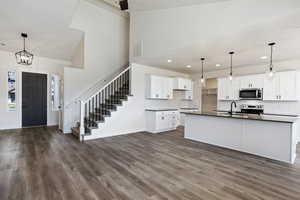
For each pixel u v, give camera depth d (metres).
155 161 2.96
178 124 6.87
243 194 1.95
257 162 2.97
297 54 4.29
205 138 4.32
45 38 4.49
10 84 5.60
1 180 2.20
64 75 5.09
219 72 6.67
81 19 5.24
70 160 2.94
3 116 5.48
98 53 5.71
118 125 5.09
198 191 2.00
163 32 4.17
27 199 1.80
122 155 3.25
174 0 3.56
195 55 4.47
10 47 5.15
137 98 5.61
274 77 4.96
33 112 6.10
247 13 2.67
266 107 5.35
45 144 3.90
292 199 1.85
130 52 5.27
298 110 4.73
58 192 1.95
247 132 3.53
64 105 5.09
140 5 4.18
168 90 6.36
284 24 2.59
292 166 2.80
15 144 3.85
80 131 4.30
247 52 4.15
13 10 2.97
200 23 3.35
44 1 2.73
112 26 6.09
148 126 5.75
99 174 2.43
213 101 7.34
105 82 5.87
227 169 2.65
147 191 1.99
